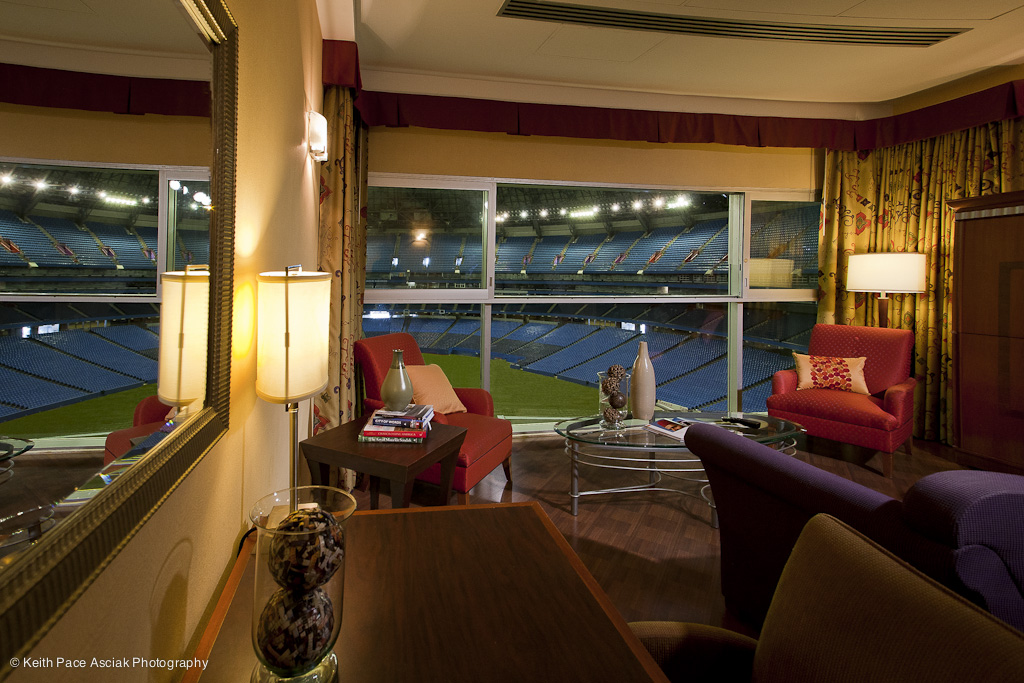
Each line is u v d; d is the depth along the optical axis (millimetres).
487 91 3977
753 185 4668
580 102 4160
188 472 889
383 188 4246
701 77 3887
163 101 823
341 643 921
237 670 869
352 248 3535
